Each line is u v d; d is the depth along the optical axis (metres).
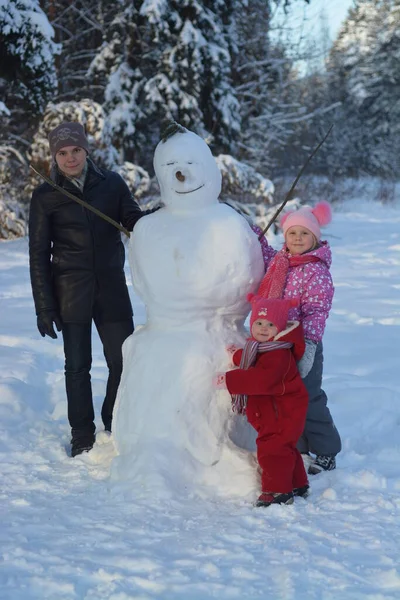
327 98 38.44
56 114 14.48
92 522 2.92
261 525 2.89
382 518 2.95
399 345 6.32
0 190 15.03
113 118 16.72
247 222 3.61
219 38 16.95
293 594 2.33
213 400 3.40
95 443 3.93
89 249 3.96
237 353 3.29
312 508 3.07
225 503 3.16
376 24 42.12
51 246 4.07
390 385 5.05
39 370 5.58
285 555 2.60
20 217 15.02
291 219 3.47
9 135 16.45
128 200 4.08
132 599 2.29
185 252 3.40
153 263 3.45
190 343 3.43
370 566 2.53
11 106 16.83
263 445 3.19
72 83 19.77
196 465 3.33
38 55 13.88
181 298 3.43
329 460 3.60
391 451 3.83
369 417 4.36
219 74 16.77
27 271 11.03
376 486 3.33
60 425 4.35
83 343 4.01
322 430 3.55
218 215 3.47
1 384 4.85
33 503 3.12
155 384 3.41
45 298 3.91
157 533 2.81
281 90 21.33
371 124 40.03
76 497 3.20
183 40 16.25
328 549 2.67
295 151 30.02
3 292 9.23
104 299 4.04
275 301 3.23
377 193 30.27
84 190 3.96
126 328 4.11
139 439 3.41
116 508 3.06
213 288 3.41
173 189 3.48
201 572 2.49
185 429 3.36
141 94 17.23
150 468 3.26
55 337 3.93
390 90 40.59
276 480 3.13
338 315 7.66
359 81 40.62
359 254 13.15
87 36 20.02
